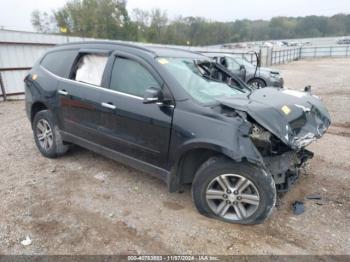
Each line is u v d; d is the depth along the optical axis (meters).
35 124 4.64
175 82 3.12
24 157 4.63
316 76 18.73
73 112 4.00
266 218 2.84
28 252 2.53
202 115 2.88
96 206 3.26
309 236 2.81
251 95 3.43
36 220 2.97
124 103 3.39
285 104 3.09
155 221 3.00
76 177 3.95
